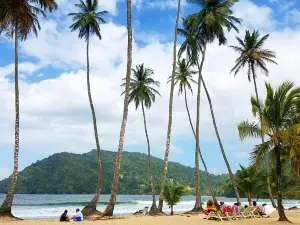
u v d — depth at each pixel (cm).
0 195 17138
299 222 2119
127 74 2558
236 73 4084
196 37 3747
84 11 3938
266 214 2559
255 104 2214
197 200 3509
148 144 4597
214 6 3688
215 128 3856
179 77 4538
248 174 3759
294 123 2106
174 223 1981
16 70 2566
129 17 2633
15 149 2473
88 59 3984
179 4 3450
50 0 2562
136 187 19488
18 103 2541
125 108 2516
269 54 3922
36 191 18088
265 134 2116
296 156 2156
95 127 3775
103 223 1966
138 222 2020
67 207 6712
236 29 3747
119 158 2469
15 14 2394
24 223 1983
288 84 2092
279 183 2125
